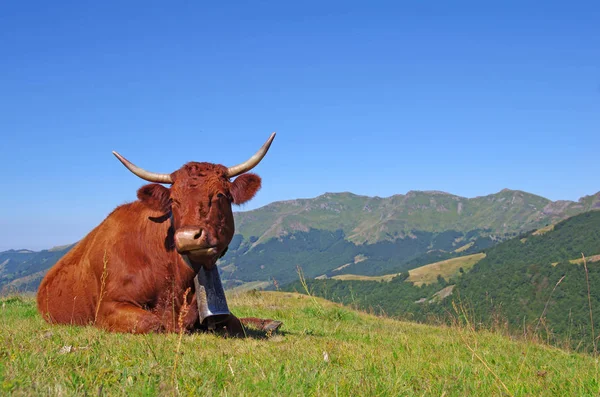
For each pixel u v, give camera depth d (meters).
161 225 8.59
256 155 8.66
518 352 10.21
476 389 5.61
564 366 8.58
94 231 9.91
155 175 8.52
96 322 8.62
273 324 9.94
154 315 8.20
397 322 16.97
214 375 5.05
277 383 4.96
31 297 17.12
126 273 8.57
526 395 5.49
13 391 4.06
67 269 9.76
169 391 4.32
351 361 6.44
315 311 15.34
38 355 5.47
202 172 8.12
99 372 4.82
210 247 7.61
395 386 5.06
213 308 8.28
